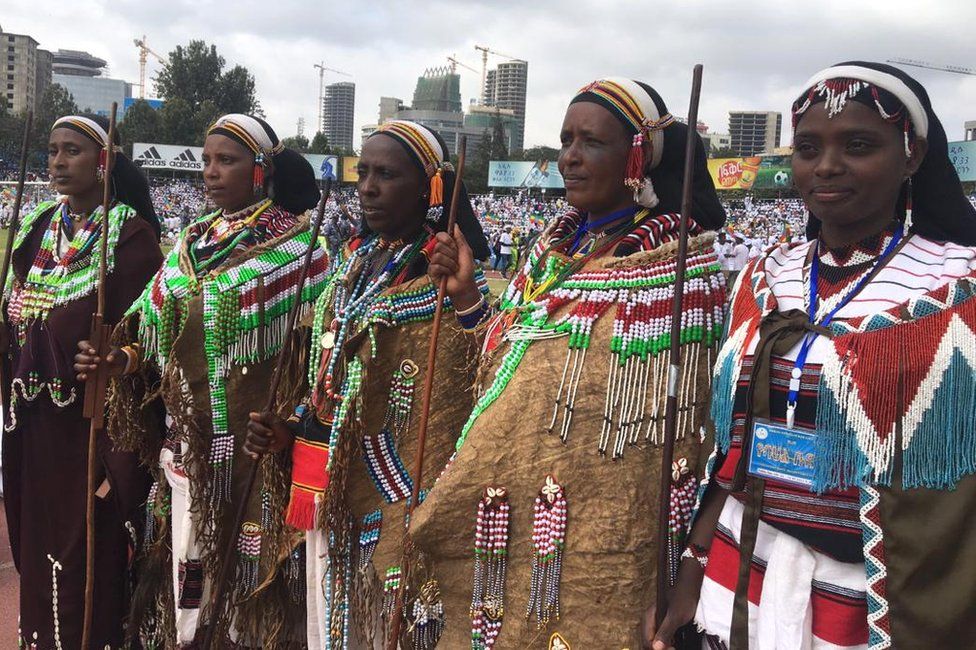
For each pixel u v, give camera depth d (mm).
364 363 3291
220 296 3875
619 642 2529
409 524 2830
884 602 1951
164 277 4008
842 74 2051
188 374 3893
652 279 2580
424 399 3010
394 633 3016
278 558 3619
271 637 3750
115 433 4008
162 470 4137
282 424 3502
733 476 2203
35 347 4117
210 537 3904
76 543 4074
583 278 2654
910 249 2098
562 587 2584
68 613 4078
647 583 2537
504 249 26281
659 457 2545
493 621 2693
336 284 3562
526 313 2771
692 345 2574
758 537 2160
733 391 2221
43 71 160000
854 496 2025
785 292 2221
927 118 2090
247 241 4008
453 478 2699
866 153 2039
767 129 153250
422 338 3346
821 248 2221
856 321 2043
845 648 2041
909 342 1962
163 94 88062
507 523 2656
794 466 2078
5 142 67375
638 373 2561
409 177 3350
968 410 1888
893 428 1949
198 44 87188
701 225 2791
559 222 2965
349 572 3371
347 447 3256
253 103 90125
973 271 1976
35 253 4398
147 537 4215
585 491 2564
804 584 2076
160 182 58875
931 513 1913
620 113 2660
